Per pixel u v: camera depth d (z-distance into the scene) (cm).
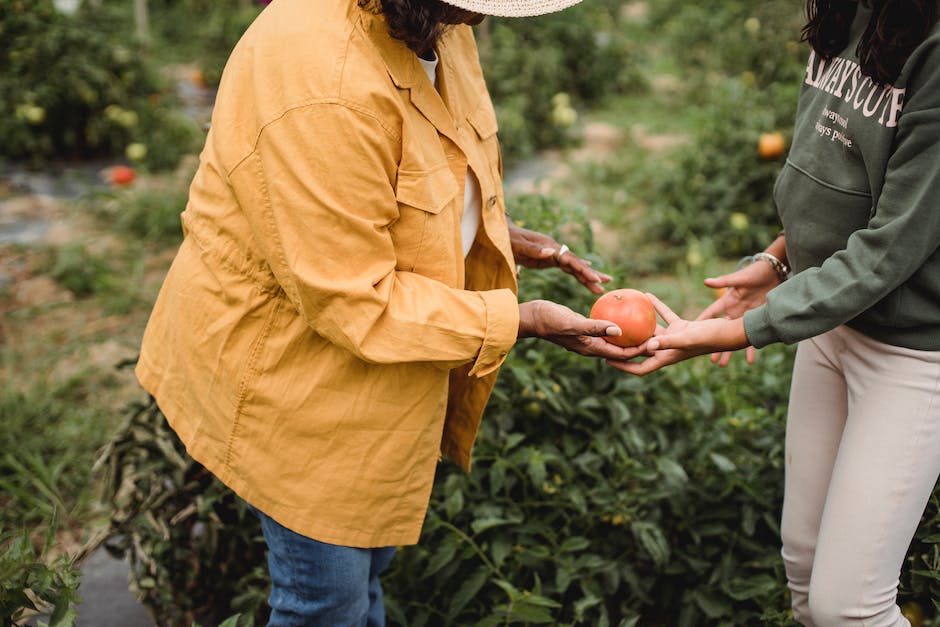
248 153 166
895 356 178
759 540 267
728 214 529
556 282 286
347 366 177
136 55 727
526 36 798
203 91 820
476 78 200
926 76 156
